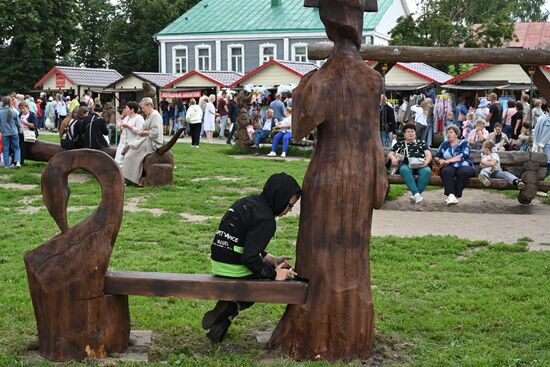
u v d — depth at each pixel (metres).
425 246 9.66
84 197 13.62
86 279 5.25
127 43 65.50
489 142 13.49
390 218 12.18
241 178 17.20
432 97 33.19
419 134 24.66
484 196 14.70
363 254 5.41
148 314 6.55
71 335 5.28
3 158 18.39
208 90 37.88
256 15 54.34
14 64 59.06
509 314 6.70
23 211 12.41
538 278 8.03
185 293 5.30
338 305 5.33
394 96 34.50
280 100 27.67
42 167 18.70
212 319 5.67
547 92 13.49
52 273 5.25
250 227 5.32
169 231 10.47
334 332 5.36
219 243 5.41
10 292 7.18
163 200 13.48
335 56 5.56
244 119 24.66
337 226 5.34
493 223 11.75
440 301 7.12
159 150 15.35
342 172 5.34
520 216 12.55
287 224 11.20
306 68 37.56
